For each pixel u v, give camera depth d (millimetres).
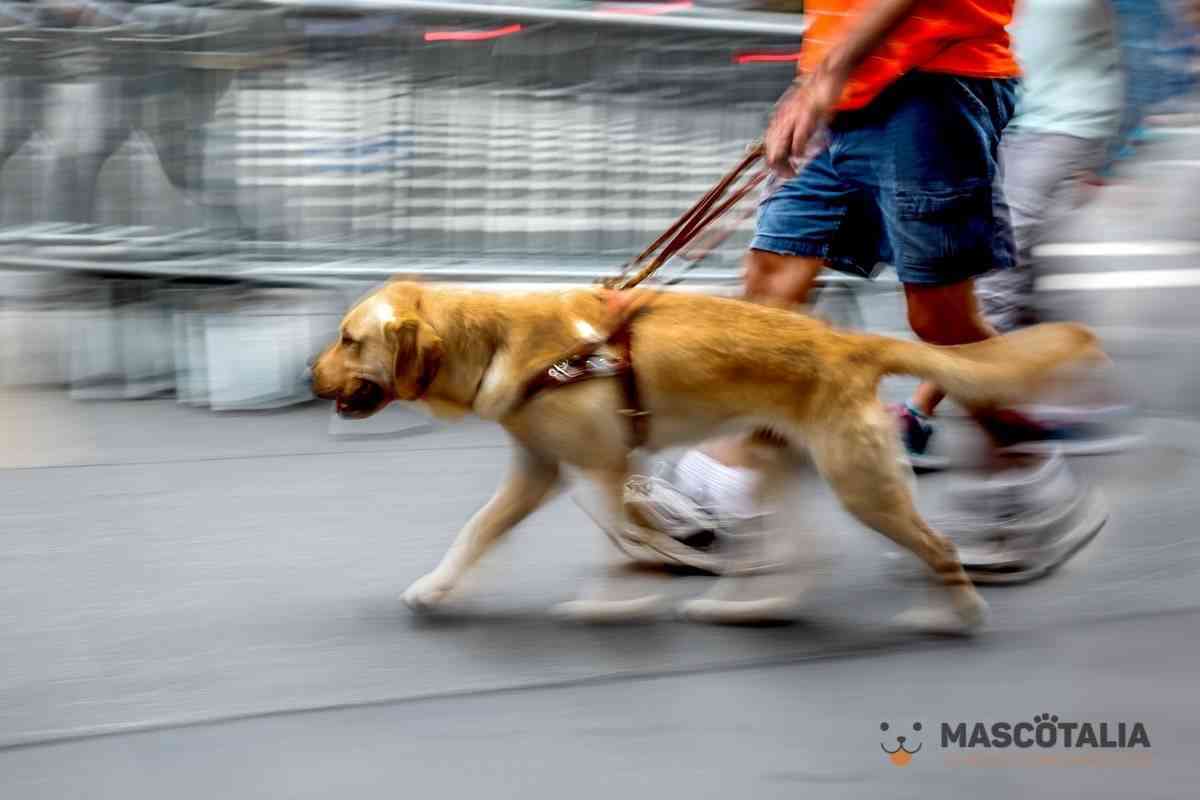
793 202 4348
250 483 5109
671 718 3367
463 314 3654
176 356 6215
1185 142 14266
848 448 3652
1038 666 3711
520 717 3348
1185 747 3291
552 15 6285
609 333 3648
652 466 4547
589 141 6512
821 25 4176
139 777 3012
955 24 3947
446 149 6289
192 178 6008
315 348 6254
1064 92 5477
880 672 3652
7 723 3236
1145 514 4922
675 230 4039
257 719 3291
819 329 3727
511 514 3941
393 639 3783
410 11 6051
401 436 5824
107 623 3830
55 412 5914
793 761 3178
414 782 3033
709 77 6629
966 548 4297
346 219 6223
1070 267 9953
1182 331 8117
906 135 4020
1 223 5992
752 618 3938
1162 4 5430
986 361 3697
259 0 5828
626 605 3938
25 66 5887
